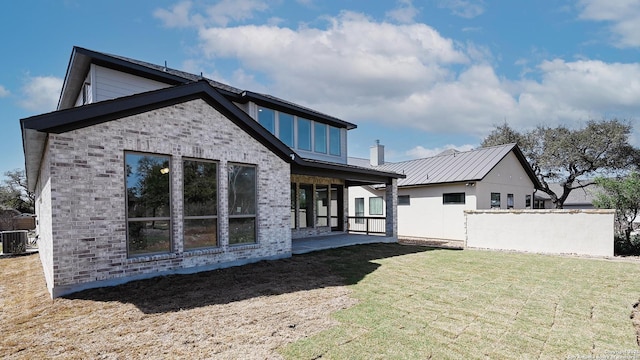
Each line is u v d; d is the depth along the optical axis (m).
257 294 6.23
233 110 8.46
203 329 4.54
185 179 7.71
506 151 18.41
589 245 11.12
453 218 17.11
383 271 8.36
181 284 6.70
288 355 3.80
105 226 6.38
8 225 25.47
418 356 3.80
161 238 7.24
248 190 9.03
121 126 6.66
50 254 6.15
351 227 22.14
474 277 7.76
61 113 5.85
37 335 4.33
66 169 5.96
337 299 5.95
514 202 19.52
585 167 23.47
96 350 3.92
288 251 9.93
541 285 7.04
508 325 4.77
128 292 6.09
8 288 7.01
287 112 13.50
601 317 5.12
